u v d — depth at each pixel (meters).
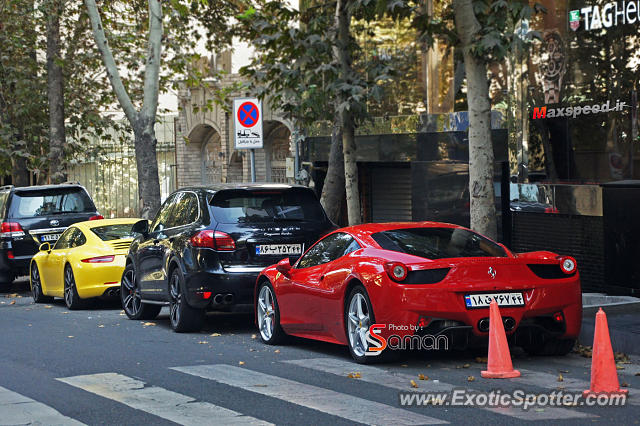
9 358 10.76
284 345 11.50
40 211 21.48
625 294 13.75
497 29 13.15
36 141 30.34
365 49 21.31
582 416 6.98
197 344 11.67
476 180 13.01
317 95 15.34
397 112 21.17
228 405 7.66
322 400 7.74
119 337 12.52
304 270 10.89
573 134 16.50
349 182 15.76
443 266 9.16
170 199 14.26
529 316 9.36
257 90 15.38
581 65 16.31
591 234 15.72
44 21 28.31
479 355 10.12
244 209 12.81
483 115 12.99
